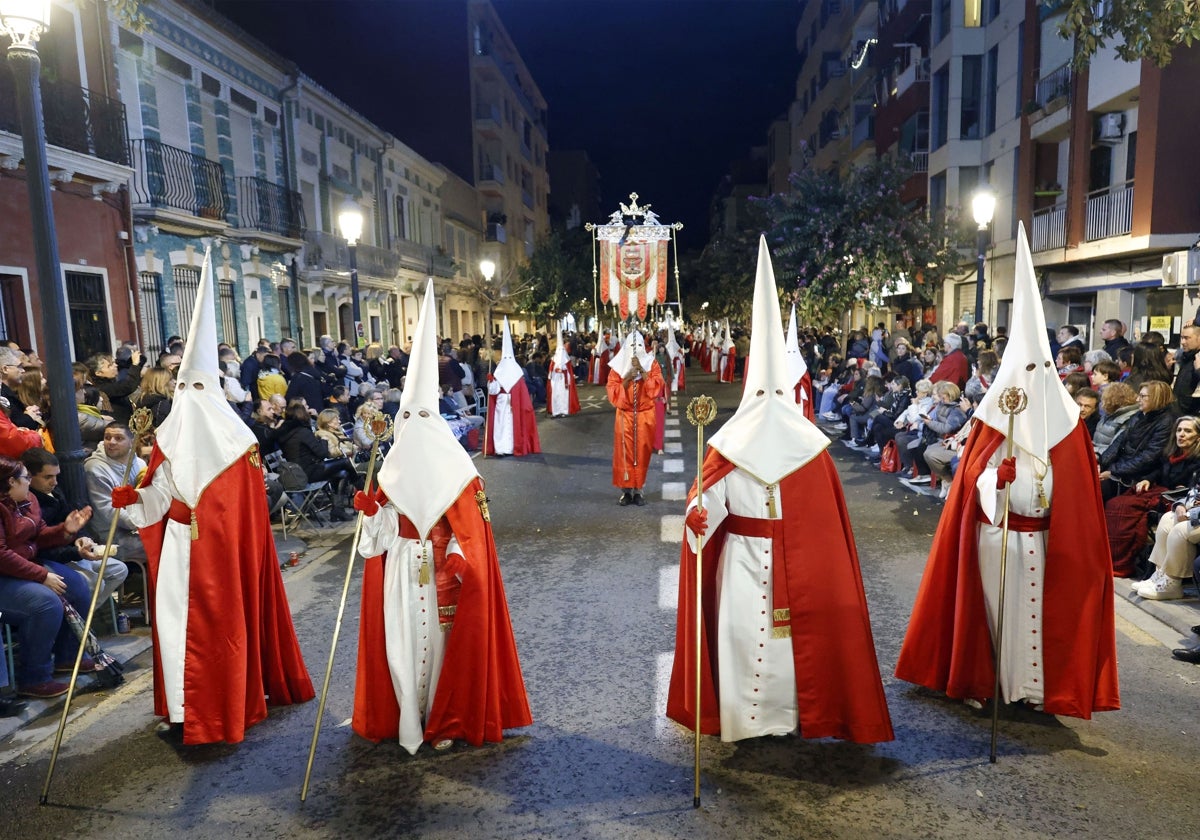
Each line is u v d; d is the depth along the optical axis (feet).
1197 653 17.57
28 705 16.39
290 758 14.52
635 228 55.31
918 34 91.97
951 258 70.59
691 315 201.98
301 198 74.02
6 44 39.68
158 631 14.85
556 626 20.45
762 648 14.16
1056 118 61.87
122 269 49.70
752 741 14.74
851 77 120.16
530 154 199.62
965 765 13.82
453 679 14.47
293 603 22.61
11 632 17.28
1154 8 26.99
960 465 15.94
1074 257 58.95
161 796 13.44
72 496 20.17
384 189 100.99
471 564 14.16
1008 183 72.64
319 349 48.93
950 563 15.97
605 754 14.40
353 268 53.52
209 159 60.95
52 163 42.24
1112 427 24.81
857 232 68.54
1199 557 19.51
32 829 12.62
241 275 64.44
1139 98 50.42
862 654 14.02
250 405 35.94
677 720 15.17
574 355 106.93
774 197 75.51
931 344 55.11
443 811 12.85
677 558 25.79
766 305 13.96
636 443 33.06
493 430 46.34
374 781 13.73
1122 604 21.06
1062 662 14.88
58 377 20.11
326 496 32.55
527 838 12.14
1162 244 49.32
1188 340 27.58
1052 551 14.79
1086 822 12.18
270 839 12.28
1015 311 15.17
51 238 19.95
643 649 18.90
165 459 14.71
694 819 12.49
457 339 134.51
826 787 13.26
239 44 64.75
